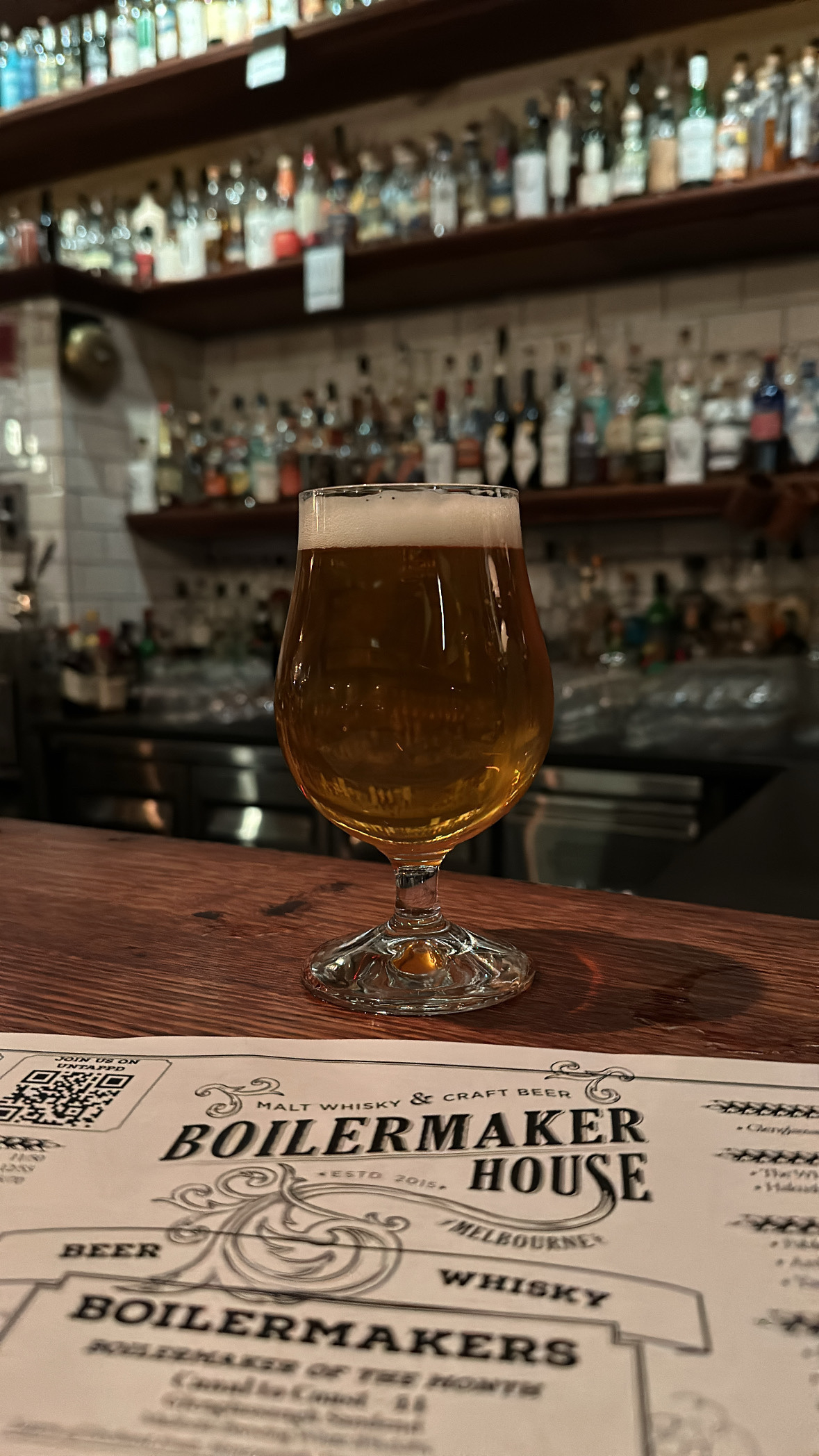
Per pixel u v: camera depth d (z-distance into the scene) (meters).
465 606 0.39
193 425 3.23
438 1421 0.17
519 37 2.17
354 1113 0.29
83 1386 0.18
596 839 1.99
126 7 2.62
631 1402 0.17
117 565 2.98
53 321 2.74
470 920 0.51
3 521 2.88
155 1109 0.29
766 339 2.46
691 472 2.26
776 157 2.16
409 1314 0.20
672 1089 0.30
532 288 2.63
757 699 2.25
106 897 0.55
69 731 2.60
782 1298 0.20
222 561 3.30
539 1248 0.22
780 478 2.14
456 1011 0.38
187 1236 0.23
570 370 2.69
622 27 2.12
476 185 2.46
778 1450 0.16
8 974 0.42
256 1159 0.26
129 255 2.97
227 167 2.94
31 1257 0.22
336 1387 0.18
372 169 2.60
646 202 2.13
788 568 2.47
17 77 2.80
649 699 2.32
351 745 0.39
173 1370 0.18
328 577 0.40
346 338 3.02
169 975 0.42
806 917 0.60
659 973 0.43
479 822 0.42
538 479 2.50
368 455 2.79
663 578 2.53
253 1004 0.39
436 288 2.64
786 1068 0.32
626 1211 0.24
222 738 2.37
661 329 2.57
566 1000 0.39
